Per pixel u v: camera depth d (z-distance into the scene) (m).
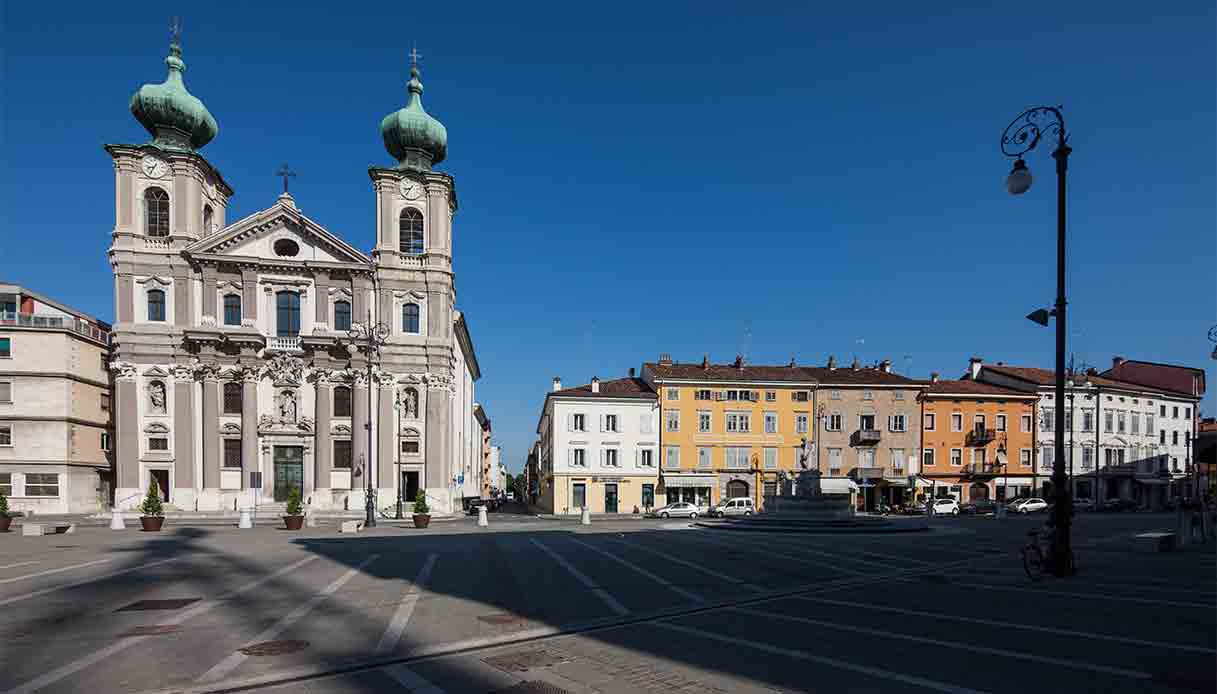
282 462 47.44
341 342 47.50
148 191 47.41
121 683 7.35
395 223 49.62
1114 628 9.71
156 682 7.39
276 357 47.22
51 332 46.56
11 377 45.62
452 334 52.44
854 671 7.68
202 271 46.91
